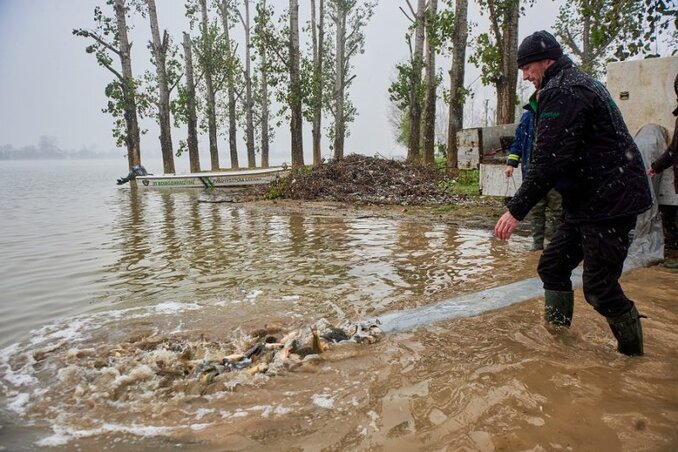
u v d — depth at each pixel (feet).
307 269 19.90
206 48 98.63
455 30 52.19
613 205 9.77
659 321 12.41
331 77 116.06
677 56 18.63
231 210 41.78
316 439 8.02
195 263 21.65
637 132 19.62
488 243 23.85
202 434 8.30
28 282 19.15
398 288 16.80
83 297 16.98
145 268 21.01
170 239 28.02
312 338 11.41
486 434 7.89
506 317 13.06
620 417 8.26
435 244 24.03
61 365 11.39
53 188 80.89
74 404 9.52
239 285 17.85
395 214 34.83
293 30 79.36
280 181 51.16
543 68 10.82
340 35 106.11
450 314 13.41
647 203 9.90
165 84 90.22
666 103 18.89
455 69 52.24
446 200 39.83
